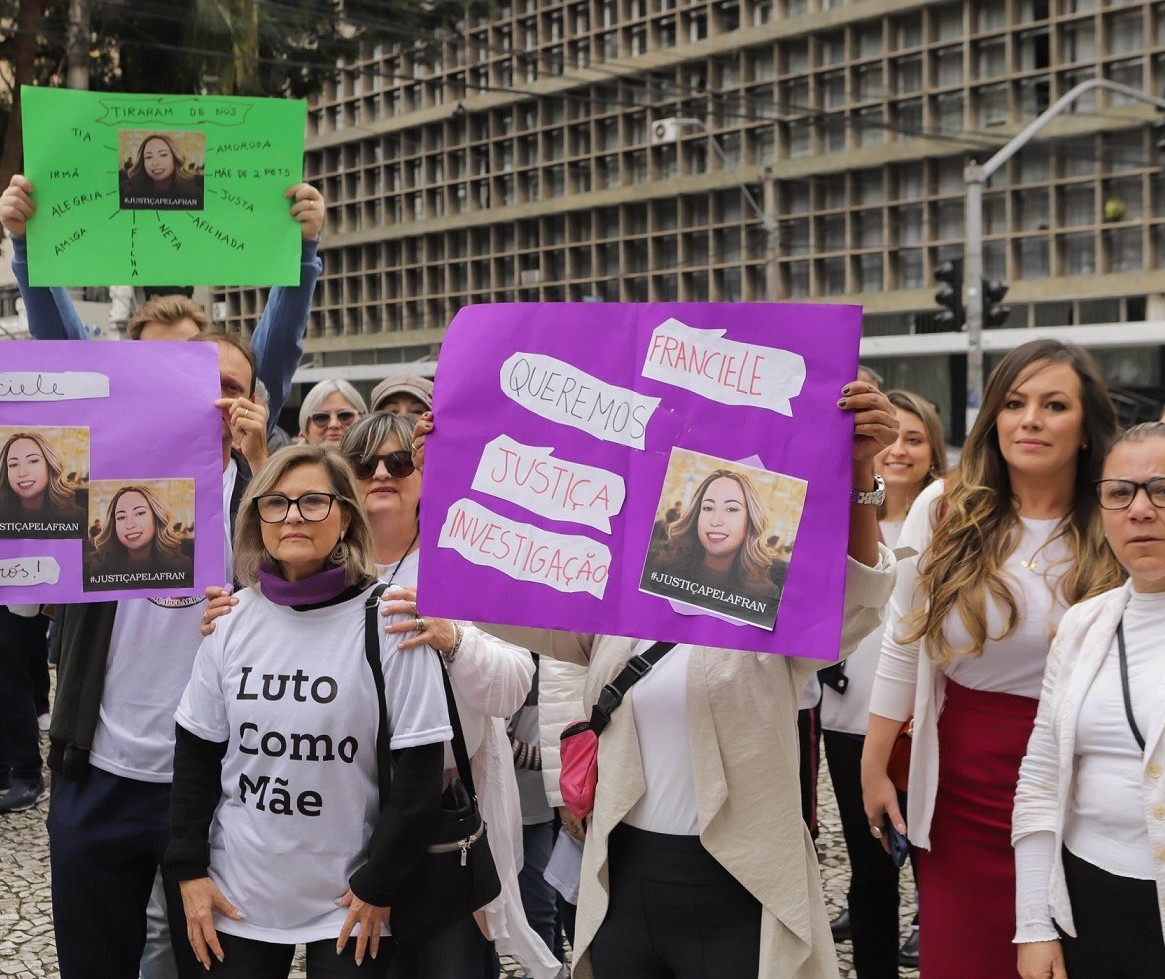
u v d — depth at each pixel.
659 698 2.40
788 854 2.32
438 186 38.91
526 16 37.16
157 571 2.75
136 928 2.85
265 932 2.42
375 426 3.14
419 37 15.39
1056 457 2.77
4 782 5.66
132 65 12.80
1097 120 28.48
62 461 2.72
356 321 41.25
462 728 2.71
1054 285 29.33
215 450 2.80
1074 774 2.42
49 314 3.29
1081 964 2.38
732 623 2.23
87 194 3.09
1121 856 2.32
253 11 12.39
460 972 2.75
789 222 33.12
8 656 5.45
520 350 2.39
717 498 2.26
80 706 2.77
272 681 2.44
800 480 2.22
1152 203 28.22
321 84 14.62
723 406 2.27
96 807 2.76
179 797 2.50
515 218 37.19
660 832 2.39
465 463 2.40
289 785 2.42
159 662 2.79
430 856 2.56
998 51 30.22
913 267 31.70
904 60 31.28
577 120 36.50
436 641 2.52
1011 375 2.83
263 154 3.15
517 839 2.98
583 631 2.31
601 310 2.36
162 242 3.12
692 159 34.72
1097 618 2.47
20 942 4.02
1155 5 27.92
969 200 16.36
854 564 2.28
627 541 2.31
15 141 13.12
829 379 2.22
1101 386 2.80
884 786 3.01
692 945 2.37
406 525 3.15
